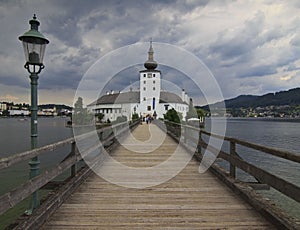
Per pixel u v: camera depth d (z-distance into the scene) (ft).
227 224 12.41
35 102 13.44
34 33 13.14
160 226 12.21
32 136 13.25
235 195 16.71
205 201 15.58
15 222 11.29
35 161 12.85
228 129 171.32
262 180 13.69
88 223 12.41
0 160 8.67
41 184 11.85
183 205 14.90
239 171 47.34
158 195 16.70
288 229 10.87
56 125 264.31
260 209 13.56
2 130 190.29
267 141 100.63
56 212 13.62
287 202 34.35
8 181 47.44
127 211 13.94
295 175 48.70
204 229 11.93
